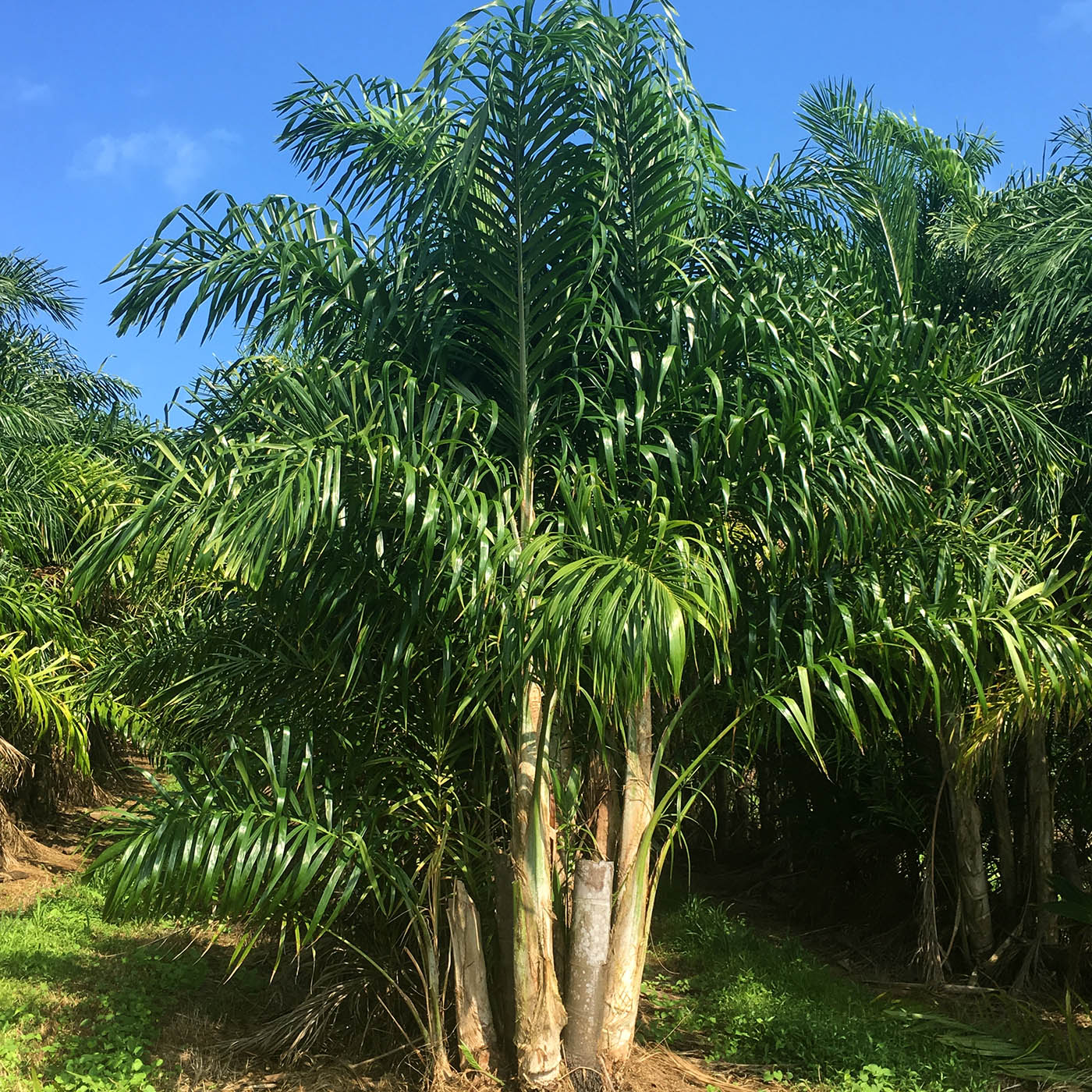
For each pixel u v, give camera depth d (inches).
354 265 185.0
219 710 224.5
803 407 179.2
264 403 188.9
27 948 265.3
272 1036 201.0
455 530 154.7
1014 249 263.7
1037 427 197.9
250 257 187.0
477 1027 180.1
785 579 185.3
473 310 187.6
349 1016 202.2
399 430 177.3
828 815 332.5
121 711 350.3
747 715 193.2
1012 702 206.5
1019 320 253.1
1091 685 180.2
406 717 170.1
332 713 191.8
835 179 248.2
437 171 182.9
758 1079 197.3
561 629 140.3
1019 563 222.1
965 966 276.2
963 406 191.9
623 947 187.5
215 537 148.6
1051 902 249.0
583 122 180.4
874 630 182.5
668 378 183.2
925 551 201.5
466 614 165.0
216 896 159.5
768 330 175.8
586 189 185.0
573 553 170.7
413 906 176.7
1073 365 253.3
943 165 317.7
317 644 177.6
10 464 378.6
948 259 311.3
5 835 380.5
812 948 317.4
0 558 365.7
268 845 156.3
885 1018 232.4
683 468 184.1
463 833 183.8
